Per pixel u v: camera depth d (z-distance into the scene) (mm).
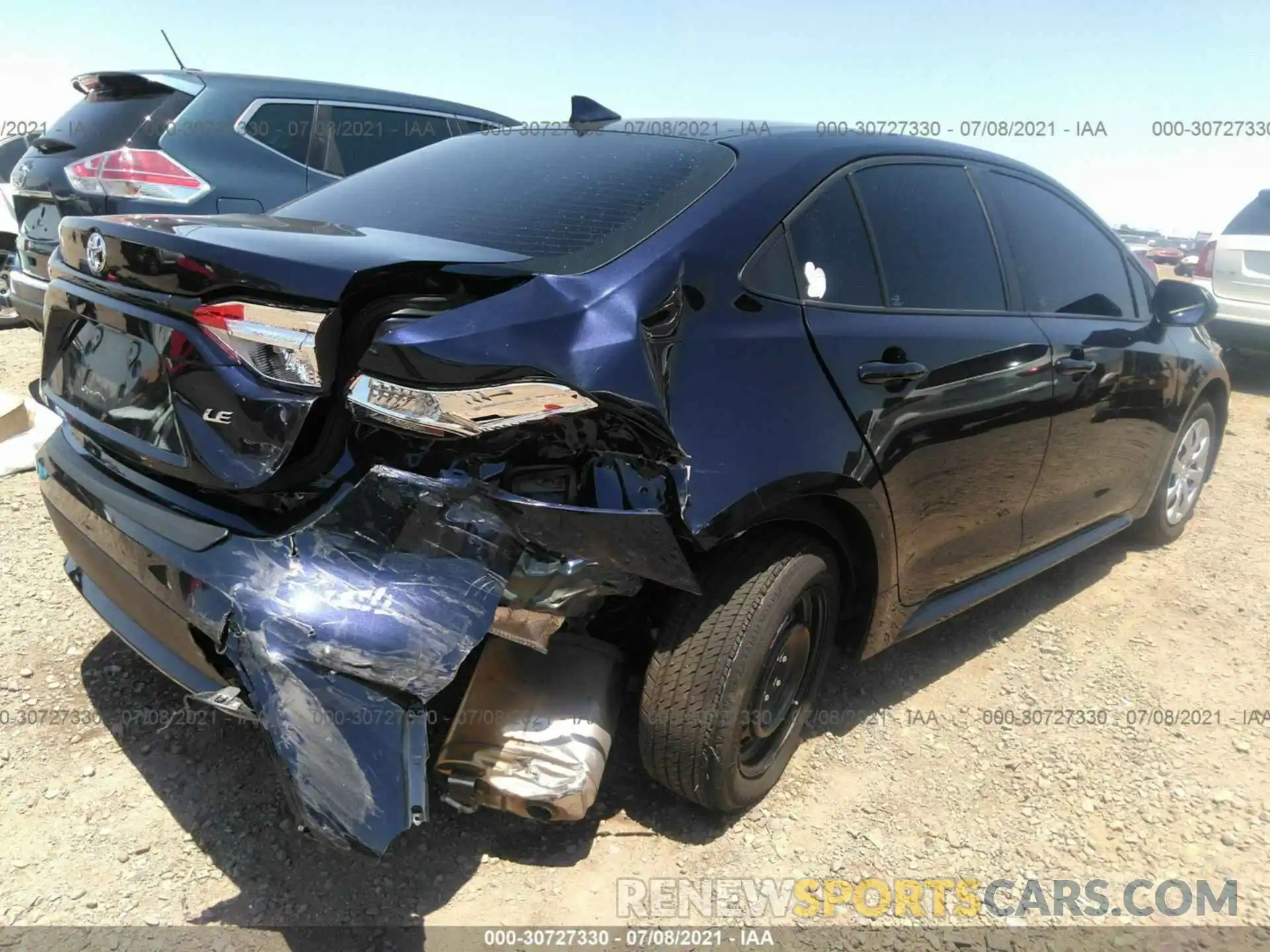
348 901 2102
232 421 1834
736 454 2041
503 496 1816
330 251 1863
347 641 1700
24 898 2035
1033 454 3154
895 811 2547
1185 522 4684
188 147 4945
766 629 2217
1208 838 2512
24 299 5191
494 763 2117
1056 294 3383
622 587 1996
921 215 2842
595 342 1881
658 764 2273
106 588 2191
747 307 2211
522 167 2635
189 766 2479
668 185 2379
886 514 2506
